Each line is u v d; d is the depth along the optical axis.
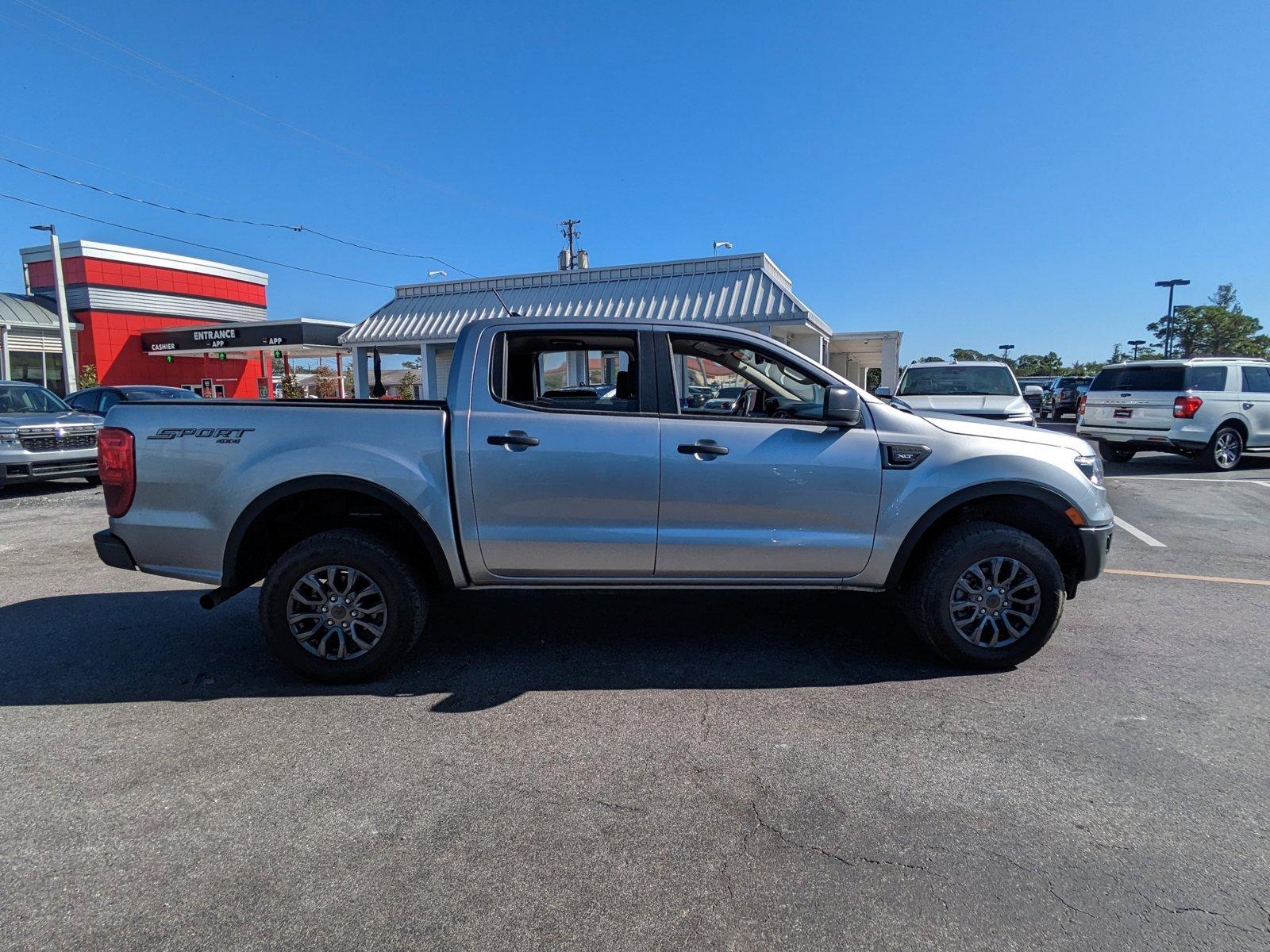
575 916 2.23
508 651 4.37
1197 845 2.56
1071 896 2.31
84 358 31.91
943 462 3.95
